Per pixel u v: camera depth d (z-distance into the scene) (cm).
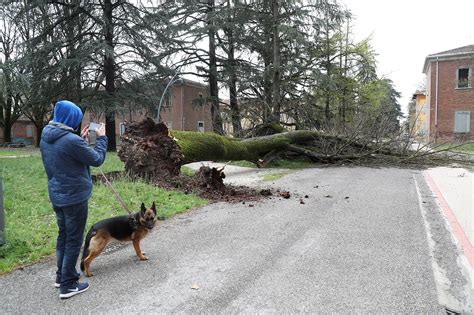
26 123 4884
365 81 2486
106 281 368
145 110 2189
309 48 2114
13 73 1686
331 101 2284
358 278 374
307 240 502
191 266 407
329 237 515
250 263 416
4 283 363
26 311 309
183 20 2203
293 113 2116
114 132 2178
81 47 1856
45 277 378
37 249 446
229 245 480
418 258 432
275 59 1978
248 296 336
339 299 329
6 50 2698
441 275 384
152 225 417
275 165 1498
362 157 1539
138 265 411
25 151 2416
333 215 648
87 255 379
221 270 396
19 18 1873
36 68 1870
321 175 1208
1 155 1833
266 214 656
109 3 2028
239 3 2019
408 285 359
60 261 347
